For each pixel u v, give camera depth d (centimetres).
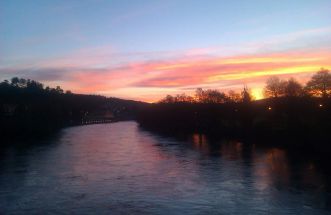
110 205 4428
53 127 19775
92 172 6450
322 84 11488
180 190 5066
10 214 4153
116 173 6341
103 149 10019
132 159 7981
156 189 5150
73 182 5641
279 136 9912
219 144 10525
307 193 4803
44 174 6275
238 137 11762
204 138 12700
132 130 19562
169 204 4438
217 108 15262
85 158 8206
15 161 7750
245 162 7156
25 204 4497
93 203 4516
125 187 5291
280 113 11062
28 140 13162
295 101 10631
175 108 19912
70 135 16050
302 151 8394
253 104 13450
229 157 7881
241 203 4422
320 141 8256
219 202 4475
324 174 5906
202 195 4794
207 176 5912
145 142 11912
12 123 15262
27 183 5584
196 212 4138
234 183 5394
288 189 5003
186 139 12569
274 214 4031
